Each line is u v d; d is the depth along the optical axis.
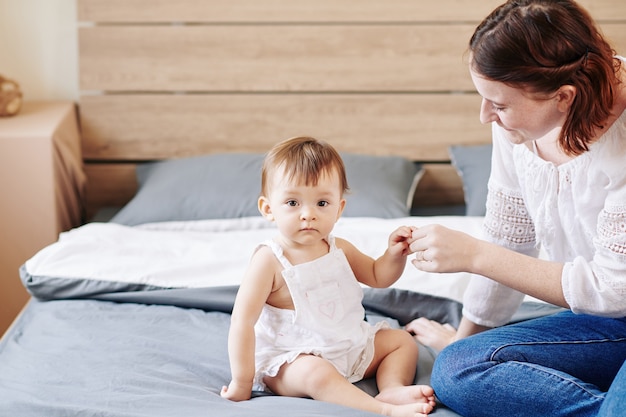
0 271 2.57
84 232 2.23
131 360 1.61
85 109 2.81
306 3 2.75
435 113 2.82
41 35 2.85
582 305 1.37
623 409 1.20
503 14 1.27
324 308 1.53
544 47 1.22
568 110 1.28
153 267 1.99
